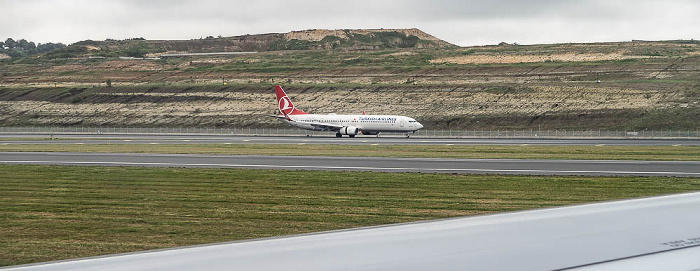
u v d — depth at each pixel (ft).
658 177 383.45
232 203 296.30
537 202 294.66
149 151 613.93
